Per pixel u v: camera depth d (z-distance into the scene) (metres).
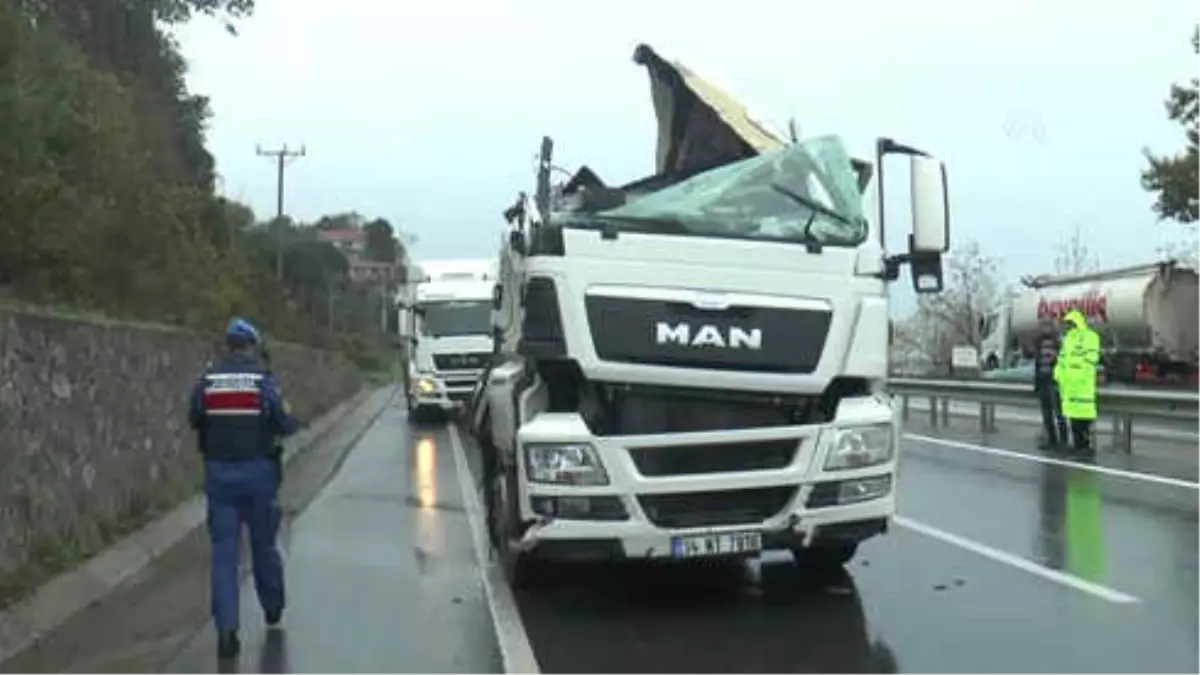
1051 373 19.84
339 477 19.09
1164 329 40.25
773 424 8.82
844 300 8.84
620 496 8.55
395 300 37.66
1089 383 18.95
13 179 13.18
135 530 12.33
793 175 9.14
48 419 10.39
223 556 8.11
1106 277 42.97
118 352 12.91
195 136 44.19
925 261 9.63
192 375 17.25
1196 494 13.88
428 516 14.54
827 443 8.68
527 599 9.52
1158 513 12.60
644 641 8.12
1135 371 41.28
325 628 8.73
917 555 10.73
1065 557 10.41
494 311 12.62
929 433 23.36
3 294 12.48
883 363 8.93
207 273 27.19
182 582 10.56
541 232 8.81
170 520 13.44
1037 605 8.73
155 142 30.83
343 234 138.12
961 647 7.67
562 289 8.67
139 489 13.48
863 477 8.77
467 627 8.70
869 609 8.77
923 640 7.87
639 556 8.61
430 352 31.80
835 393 8.97
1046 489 14.70
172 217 23.50
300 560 11.53
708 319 8.67
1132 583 9.33
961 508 13.32
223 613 7.99
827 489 8.70
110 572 10.55
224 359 8.32
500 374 10.14
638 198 9.14
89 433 11.64
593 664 7.61
